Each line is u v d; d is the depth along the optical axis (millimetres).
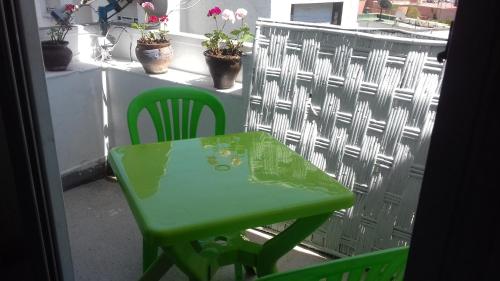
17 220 839
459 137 426
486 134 411
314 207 1330
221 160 1601
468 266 457
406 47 1811
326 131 2084
